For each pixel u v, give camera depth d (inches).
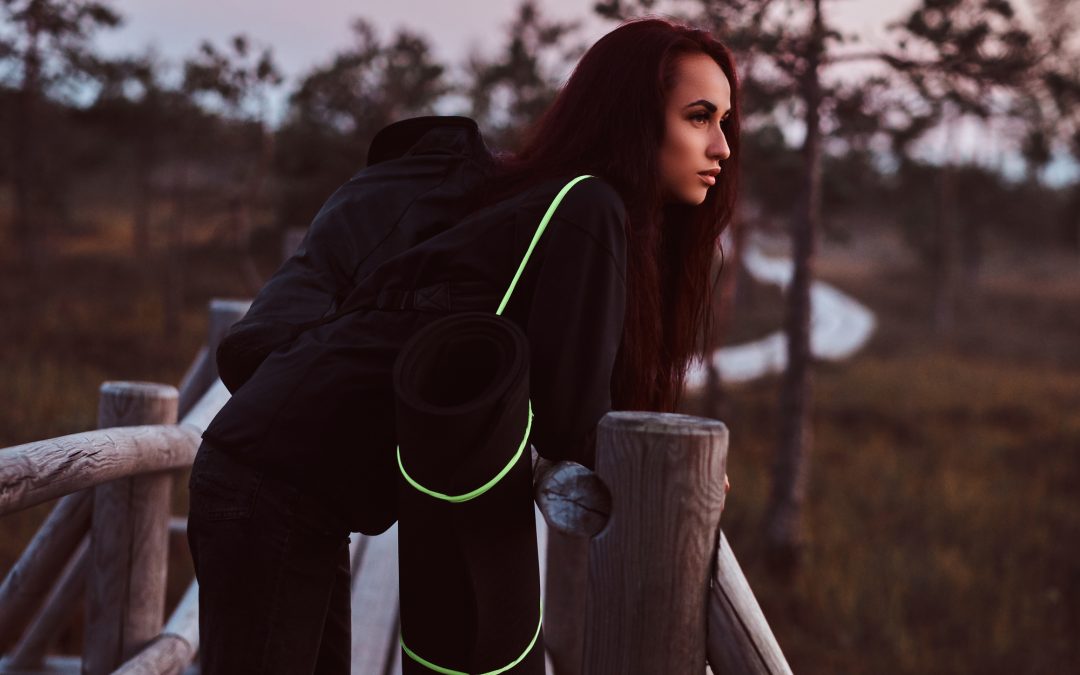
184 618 97.2
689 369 70.7
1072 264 2017.7
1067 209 1721.2
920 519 424.5
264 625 51.1
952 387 810.2
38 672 109.3
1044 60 301.4
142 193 1026.1
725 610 43.9
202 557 52.6
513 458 45.1
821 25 305.0
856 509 437.4
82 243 1157.7
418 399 43.5
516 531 46.5
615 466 44.2
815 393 751.7
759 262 1797.5
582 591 101.0
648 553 43.7
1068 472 534.6
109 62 566.3
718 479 44.1
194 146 725.3
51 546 91.7
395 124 60.6
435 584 45.9
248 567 51.0
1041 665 279.3
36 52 506.3
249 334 54.6
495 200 55.2
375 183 58.0
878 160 442.6
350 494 51.7
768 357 987.3
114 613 91.1
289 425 50.9
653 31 58.4
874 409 692.1
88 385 454.0
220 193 727.7
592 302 49.2
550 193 51.4
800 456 348.5
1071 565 367.2
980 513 429.1
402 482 45.9
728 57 60.6
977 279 1732.3
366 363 51.1
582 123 57.4
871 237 2659.9
